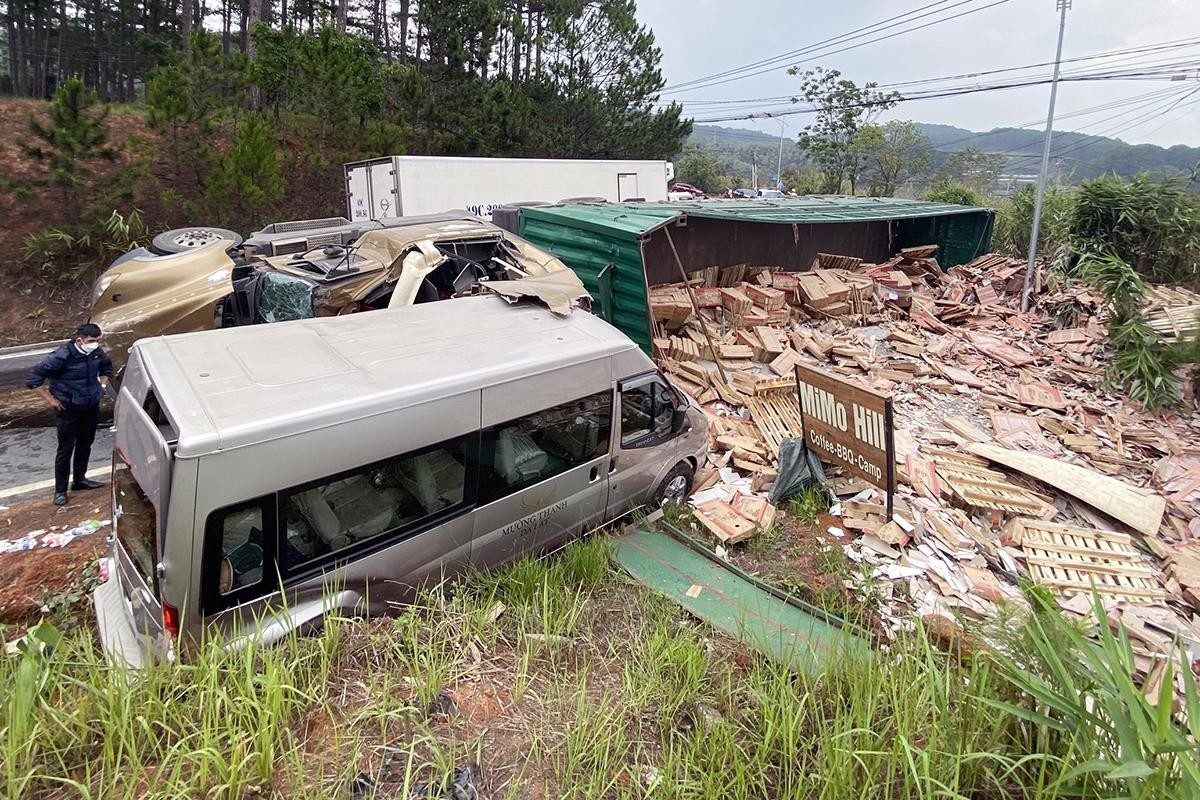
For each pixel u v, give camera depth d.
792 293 13.14
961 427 9.17
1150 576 6.17
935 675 2.95
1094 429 9.73
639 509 6.25
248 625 3.49
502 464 4.67
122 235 14.21
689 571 5.41
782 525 6.60
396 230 8.86
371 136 18.14
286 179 17.88
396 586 4.18
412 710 2.95
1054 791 2.37
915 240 18.62
